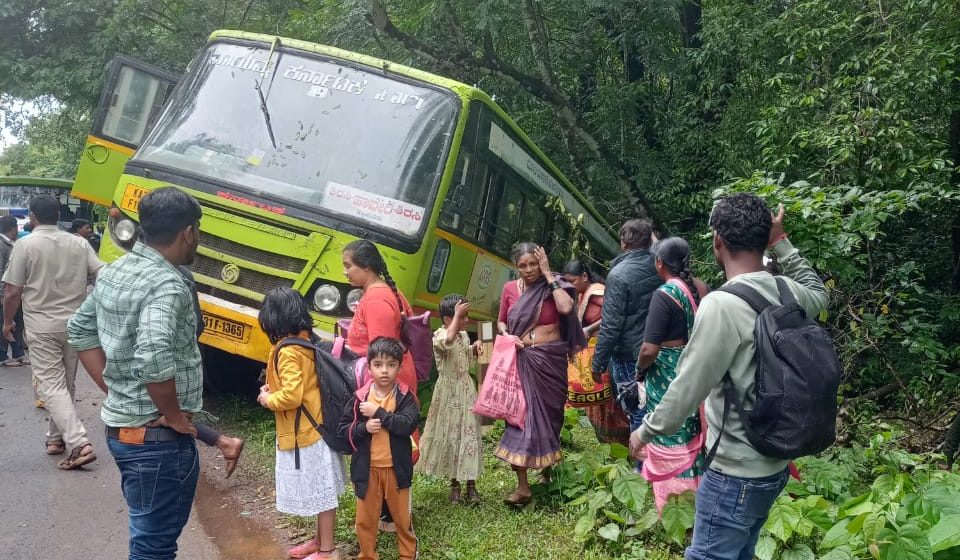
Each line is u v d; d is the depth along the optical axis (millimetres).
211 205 6023
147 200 2912
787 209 5738
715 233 2811
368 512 3820
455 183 6434
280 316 3832
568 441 6418
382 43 12133
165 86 7551
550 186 9219
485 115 6785
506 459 4672
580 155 12211
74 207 22125
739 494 2627
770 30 10312
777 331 2521
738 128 11133
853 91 8352
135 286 2844
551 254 9938
